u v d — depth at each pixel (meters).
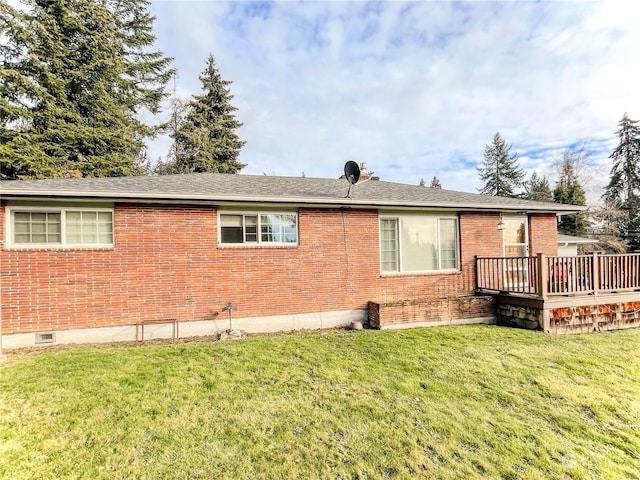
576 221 30.05
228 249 8.21
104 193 7.02
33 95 16.77
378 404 4.65
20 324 6.74
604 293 9.09
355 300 9.34
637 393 5.25
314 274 8.95
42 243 6.96
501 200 11.66
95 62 18.20
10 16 16.12
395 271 9.89
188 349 6.65
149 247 7.61
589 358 6.60
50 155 17.47
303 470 3.36
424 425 4.21
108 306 7.30
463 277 10.56
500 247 11.02
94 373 5.36
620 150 35.66
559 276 8.73
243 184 9.96
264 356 6.30
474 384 5.38
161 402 4.50
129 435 3.79
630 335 8.39
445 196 11.27
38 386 4.86
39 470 3.24
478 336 7.92
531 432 4.20
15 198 6.63
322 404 4.60
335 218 9.23
